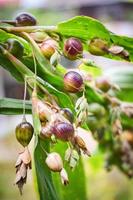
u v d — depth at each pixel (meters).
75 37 0.26
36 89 0.25
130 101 0.38
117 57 0.27
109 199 0.74
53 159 0.22
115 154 0.39
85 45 0.26
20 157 0.22
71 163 0.22
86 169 0.68
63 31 0.26
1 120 1.04
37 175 0.24
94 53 0.26
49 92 0.25
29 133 0.23
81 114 0.24
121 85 0.37
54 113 0.23
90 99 0.34
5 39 0.26
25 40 0.26
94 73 0.36
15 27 0.26
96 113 0.34
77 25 0.26
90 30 0.26
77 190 0.34
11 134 0.90
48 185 0.24
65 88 0.25
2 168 0.84
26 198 0.82
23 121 0.23
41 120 0.23
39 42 0.26
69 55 0.25
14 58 0.25
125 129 0.37
